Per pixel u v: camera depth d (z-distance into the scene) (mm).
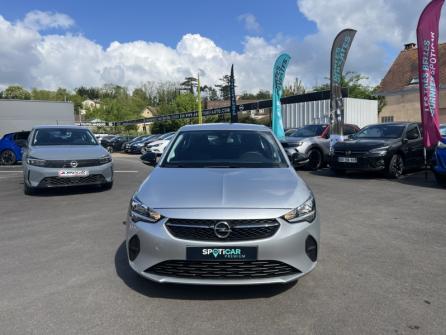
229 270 3066
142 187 3660
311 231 3297
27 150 8758
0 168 16047
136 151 27609
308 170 12570
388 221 5855
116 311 3090
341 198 7676
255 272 3096
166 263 3115
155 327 2852
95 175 8359
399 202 7254
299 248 3189
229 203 3195
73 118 36281
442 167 8695
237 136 4922
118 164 16953
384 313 3029
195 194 3355
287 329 2814
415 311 3059
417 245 4711
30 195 8516
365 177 10781
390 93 30594
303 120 22531
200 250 3043
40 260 4293
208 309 3109
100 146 9172
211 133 5008
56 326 2873
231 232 3061
